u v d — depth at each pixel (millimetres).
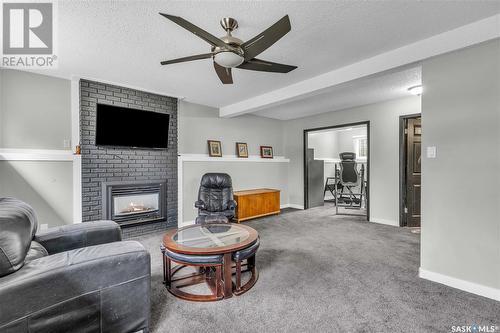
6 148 2877
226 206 3990
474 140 2041
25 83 2990
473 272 2059
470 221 2070
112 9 1808
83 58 2666
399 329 1627
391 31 2117
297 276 2412
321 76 3137
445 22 1985
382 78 3260
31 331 1171
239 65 2105
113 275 1416
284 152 6496
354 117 5020
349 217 5160
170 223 4242
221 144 5066
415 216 4305
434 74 2254
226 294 2014
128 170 3754
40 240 1878
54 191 3115
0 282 1115
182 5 1760
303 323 1696
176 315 1791
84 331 1325
